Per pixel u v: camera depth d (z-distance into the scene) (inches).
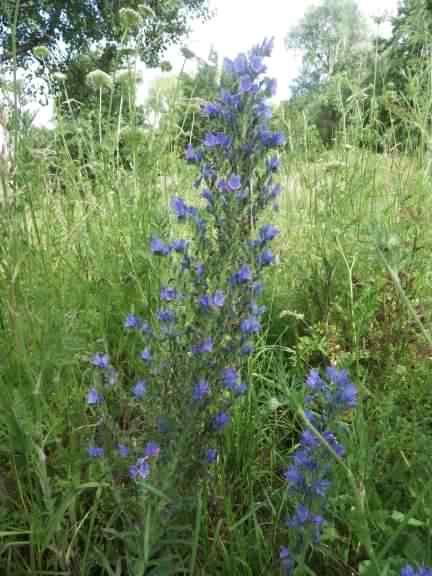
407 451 66.2
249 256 59.1
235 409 70.2
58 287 81.3
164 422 56.8
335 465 58.4
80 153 121.4
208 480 62.0
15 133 73.5
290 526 50.5
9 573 53.6
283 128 149.3
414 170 125.2
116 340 89.4
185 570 51.6
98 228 107.1
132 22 117.2
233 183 56.3
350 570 56.0
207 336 57.3
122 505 55.1
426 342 78.6
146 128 122.9
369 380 79.3
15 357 66.6
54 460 62.7
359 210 115.9
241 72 57.4
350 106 150.6
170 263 61.7
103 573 56.8
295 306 104.0
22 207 78.1
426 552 50.3
